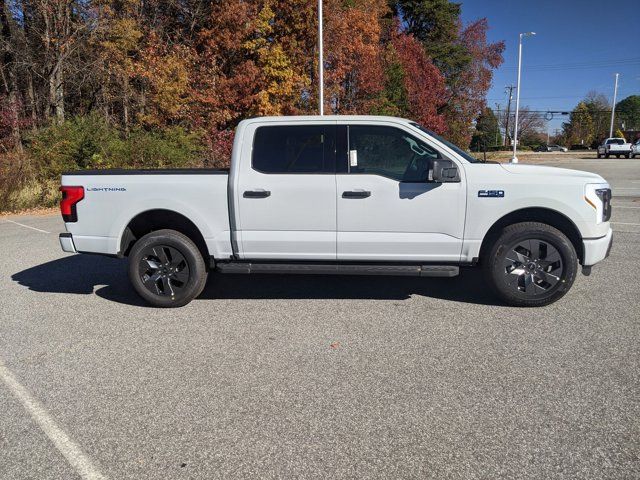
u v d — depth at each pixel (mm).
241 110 20891
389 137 4973
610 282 5867
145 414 3213
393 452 2771
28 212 13297
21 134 17953
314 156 4996
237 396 3414
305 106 22438
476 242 4875
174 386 3574
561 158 46906
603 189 4859
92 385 3609
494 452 2746
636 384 3451
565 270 4840
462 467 2633
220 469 2660
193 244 5242
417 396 3359
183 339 4441
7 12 18609
